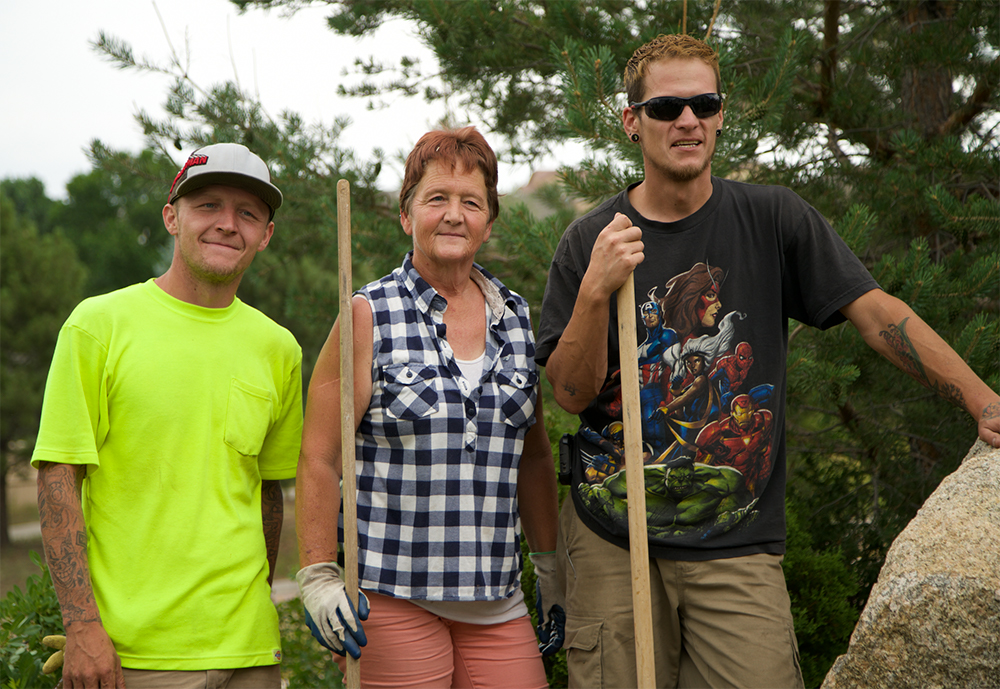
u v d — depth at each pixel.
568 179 4.01
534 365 2.45
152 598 2.15
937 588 1.74
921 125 4.85
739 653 2.19
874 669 1.82
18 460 16.64
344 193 2.22
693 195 2.28
